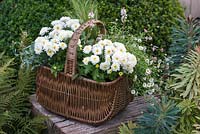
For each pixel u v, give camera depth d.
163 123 1.69
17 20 2.59
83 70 1.85
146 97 2.07
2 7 2.74
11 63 2.39
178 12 2.82
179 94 1.88
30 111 2.21
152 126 1.71
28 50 2.15
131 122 1.88
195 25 2.02
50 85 1.98
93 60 1.82
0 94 2.14
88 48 1.87
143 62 2.04
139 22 2.61
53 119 2.00
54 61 1.95
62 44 1.90
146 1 2.71
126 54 1.85
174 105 1.76
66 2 2.58
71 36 1.92
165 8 2.74
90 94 1.87
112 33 2.23
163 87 2.15
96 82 1.83
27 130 2.11
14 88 2.21
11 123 2.13
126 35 2.33
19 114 2.13
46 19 2.53
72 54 1.84
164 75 2.16
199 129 1.78
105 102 1.88
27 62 2.04
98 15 2.53
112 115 1.94
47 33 2.12
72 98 1.92
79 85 1.88
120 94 1.94
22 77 2.24
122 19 2.48
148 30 2.61
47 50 1.91
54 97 1.99
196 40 1.96
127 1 2.67
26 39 2.40
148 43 2.58
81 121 1.95
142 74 2.03
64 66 1.90
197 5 3.53
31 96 2.25
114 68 1.82
